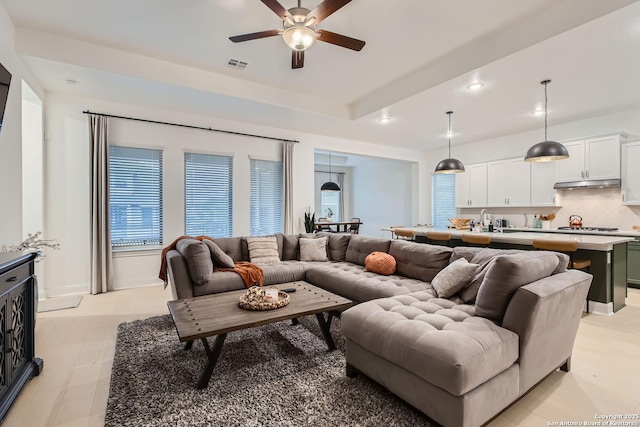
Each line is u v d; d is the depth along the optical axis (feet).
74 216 14.02
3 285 5.61
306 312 7.59
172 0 8.45
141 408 5.83
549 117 16.81
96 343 8.93
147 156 15.69
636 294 14.08
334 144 22.18
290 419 5.51
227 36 10.27
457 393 4.66
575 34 8.63
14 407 5.97
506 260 6.20
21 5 8.75
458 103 14.43
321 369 7.29
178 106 15.33
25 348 6.89
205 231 17.38
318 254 14.57
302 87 14.65
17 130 9.96
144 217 15.66
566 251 11.82
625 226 16.30
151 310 11.85
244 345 8.62
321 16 7.53
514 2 8.50
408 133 20.77
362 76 13.35
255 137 18.92
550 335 6.36
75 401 6.20
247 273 11.44
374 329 6.16
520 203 19.89
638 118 15.46
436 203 26.48
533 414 5.75
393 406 5.87
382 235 31.94
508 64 10.44
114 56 11.19
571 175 17.49
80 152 14.07
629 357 8.02
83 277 14.23
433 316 6.42
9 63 9.30
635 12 7.67
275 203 19.90
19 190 10.07
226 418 5.56
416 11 8.84
